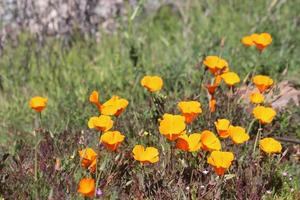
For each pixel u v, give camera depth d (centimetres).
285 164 647
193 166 586
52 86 841
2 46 924
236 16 1004
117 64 874
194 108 549
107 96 772
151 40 975
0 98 836
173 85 809
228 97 688
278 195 603
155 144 629
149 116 682
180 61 862
